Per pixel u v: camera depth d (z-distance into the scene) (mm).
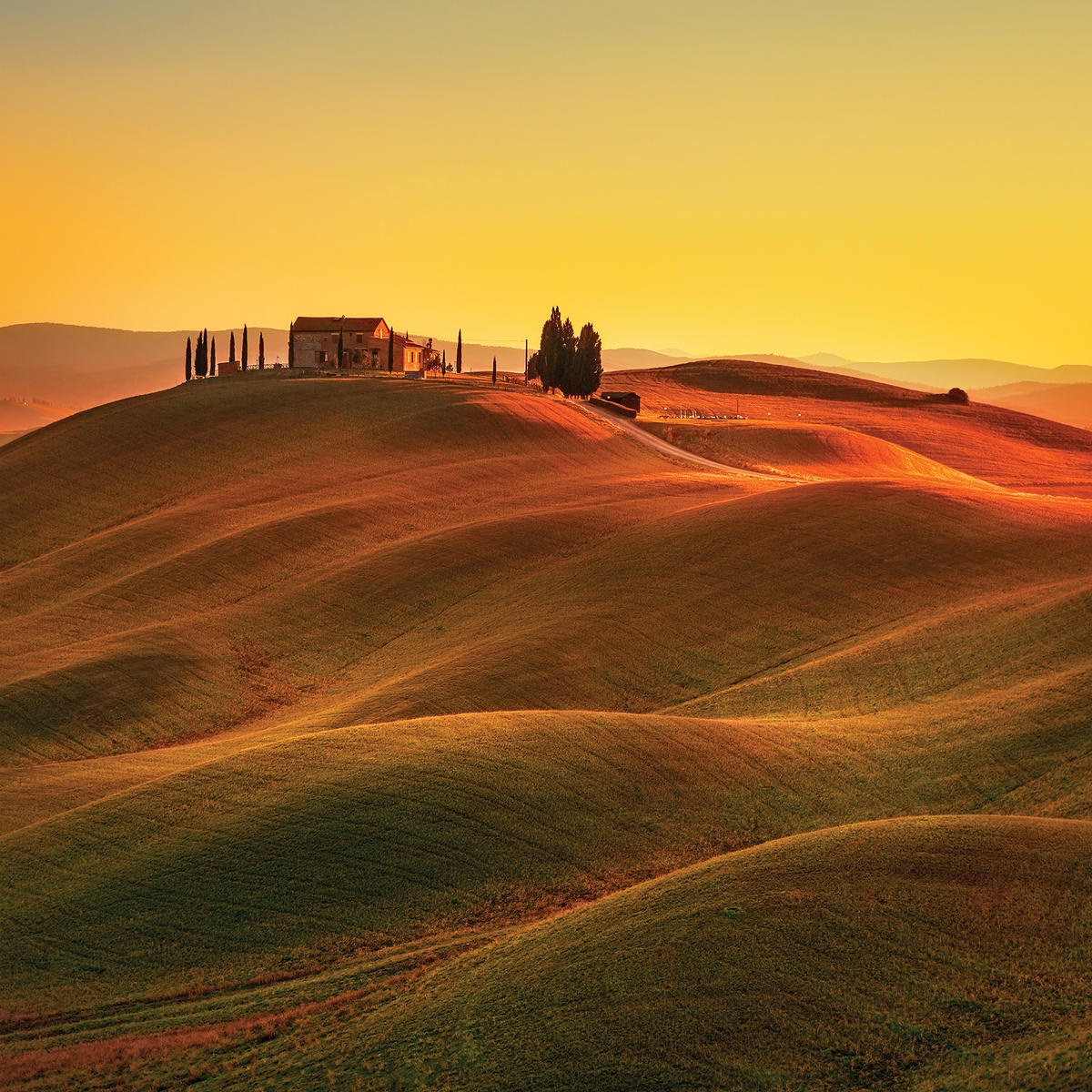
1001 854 33344
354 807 42156
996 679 55781
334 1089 27297
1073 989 27484
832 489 97188
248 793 44125
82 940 36375
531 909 37000
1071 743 46312
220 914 37156
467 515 106188
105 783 54344
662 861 39969
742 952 29719
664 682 64938
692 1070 26109
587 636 71000
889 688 57562
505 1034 28125
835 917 30828
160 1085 28484
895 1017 27062
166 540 101750
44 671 72312
